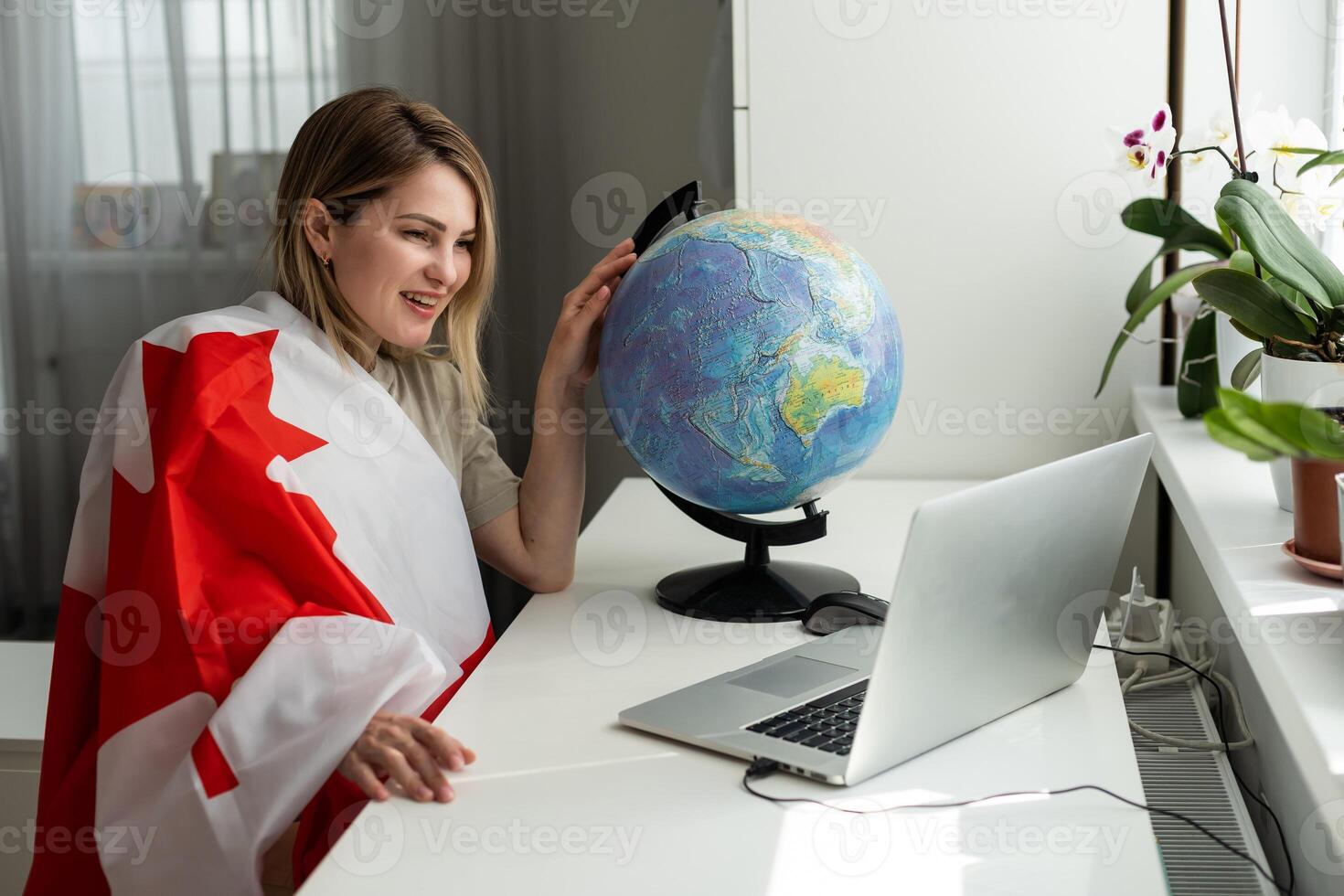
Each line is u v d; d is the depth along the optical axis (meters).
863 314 1.02
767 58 1.58
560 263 2.52
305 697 0.90
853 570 1.24
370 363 1.25
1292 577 0.88
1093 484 0.84
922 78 1.55
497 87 2.44
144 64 2.54
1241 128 1.17
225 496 0.98
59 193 2.59
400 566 1.11
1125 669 1.22
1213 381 1.39
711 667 0.99
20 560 2.71
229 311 1.16
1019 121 1.54
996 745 0.82
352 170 1.16
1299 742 0.66
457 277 1.22
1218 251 1.36
